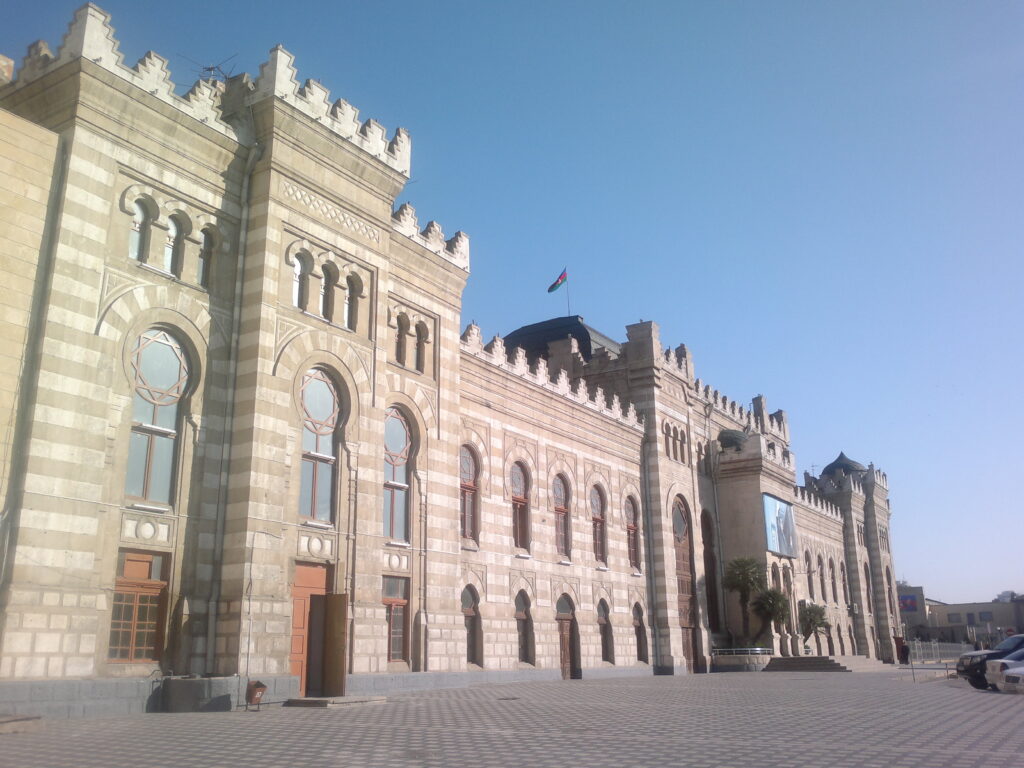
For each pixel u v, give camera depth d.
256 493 24.78
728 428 67.00
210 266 26.09
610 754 13.84
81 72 23.05
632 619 48.72
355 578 27.81
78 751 14.03
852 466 99.31
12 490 20.36
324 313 28.80
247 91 27.97
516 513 42.00
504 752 14.09
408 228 33.62
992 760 12.91
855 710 22.02
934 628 137.62
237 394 25.72
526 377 43.19
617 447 50.47
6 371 20.73
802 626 65.69
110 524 22.12
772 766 12.45
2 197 21.39
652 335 55.03
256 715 20.69
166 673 22.72
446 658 31.58
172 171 25.41
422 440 32.69
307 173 28.42
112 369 22.70
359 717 20.22
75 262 22.28
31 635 19.78
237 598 23.83
